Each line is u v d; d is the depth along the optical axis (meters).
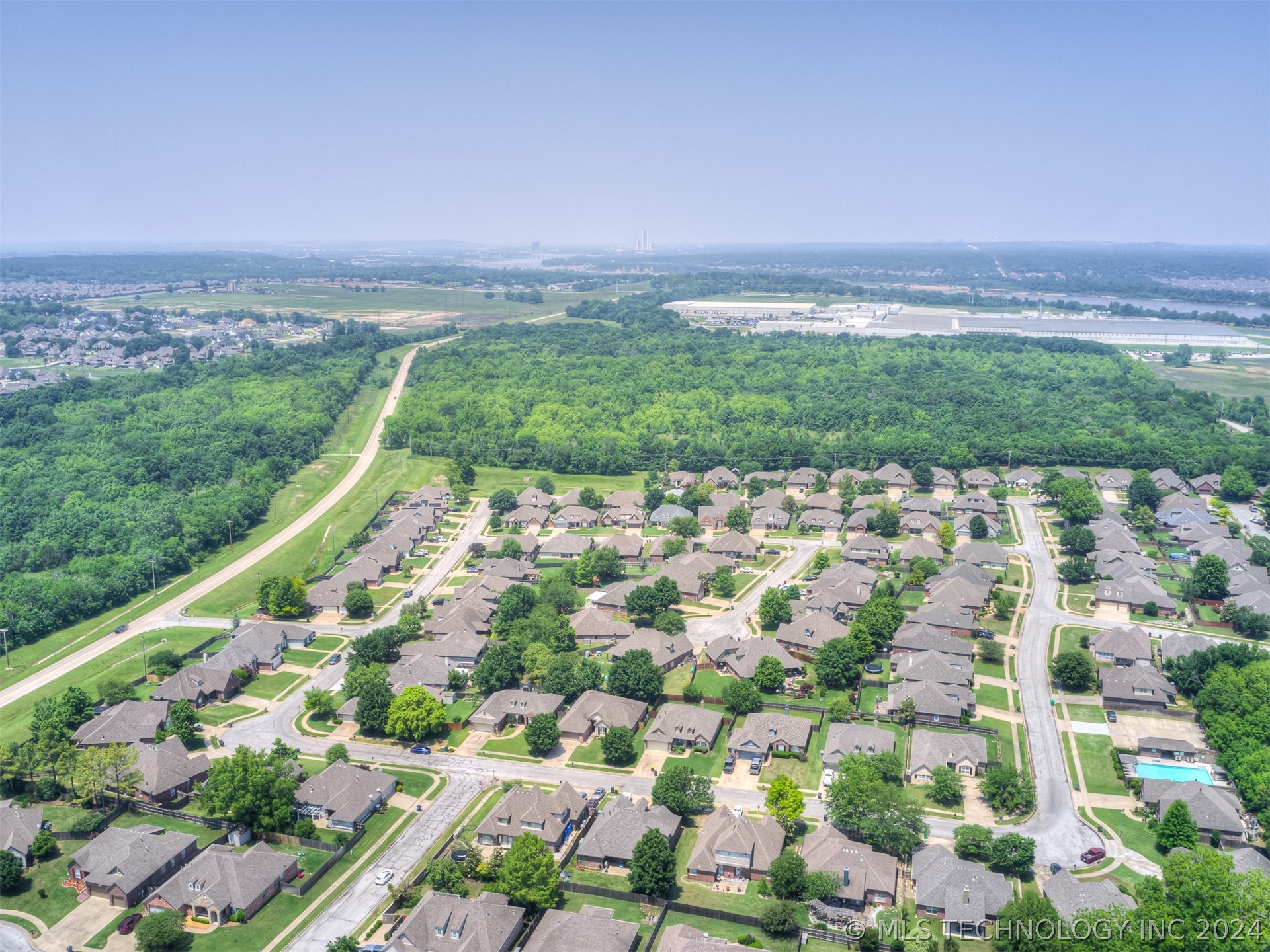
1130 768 157.12
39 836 138.38
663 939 117.50
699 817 146.25
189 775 157.50
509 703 178.25
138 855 132.12
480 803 151.12
